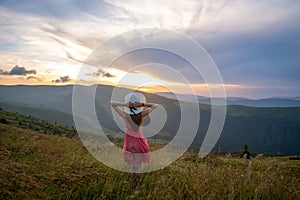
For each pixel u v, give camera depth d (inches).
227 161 201.9
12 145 220.8
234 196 135.5
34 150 213.9
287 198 144.6
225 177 157.2
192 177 160.7
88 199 130.5
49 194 130.9
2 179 136.4
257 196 140.9
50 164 168.7
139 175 159.3
